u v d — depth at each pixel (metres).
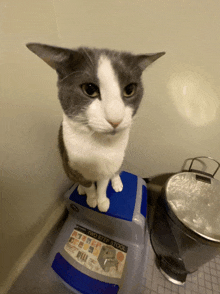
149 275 0.73
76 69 0.32
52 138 0.59
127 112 0.36
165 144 0.72
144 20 0.47
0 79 0.36
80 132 0.39
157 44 0.50
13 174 0.46
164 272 0.73
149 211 0.92
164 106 0.61
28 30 0.41
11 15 0.35
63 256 0.65
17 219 0.54
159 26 0.47
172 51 0.50
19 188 0.50
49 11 0.45
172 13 0.44
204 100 0.56
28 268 0.62
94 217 0.67
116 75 0.31
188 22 0.45
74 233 0.70
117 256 0.65
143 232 0.64
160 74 0.55
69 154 0.44
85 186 0.57
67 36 0.52
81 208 0.66
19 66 0.40
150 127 0.69
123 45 0.52
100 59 0.32
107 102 0.31
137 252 0.66
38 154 0.55
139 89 0.39
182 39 0.48
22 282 0.60
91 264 0.62
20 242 0.59
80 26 0.50
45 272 0.68
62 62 0.32
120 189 0.71
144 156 0.80
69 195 0.68
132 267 0.63
